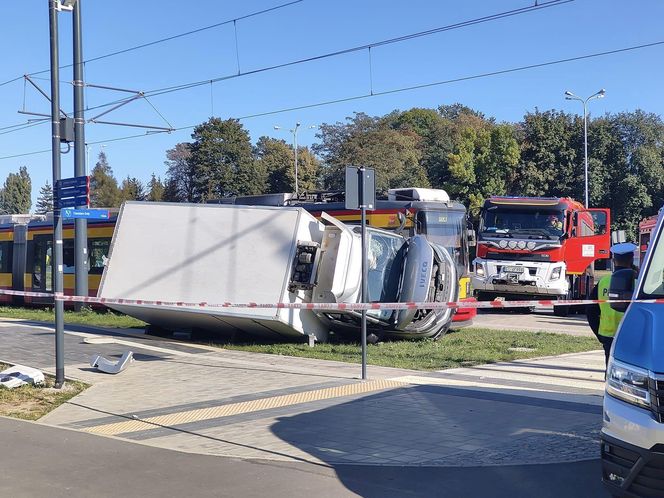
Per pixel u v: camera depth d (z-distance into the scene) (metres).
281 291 13.85
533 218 23.17
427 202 20.89
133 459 6.63
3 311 24.56
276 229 14.19
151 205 15.30
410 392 9.61
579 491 5.69
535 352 13.48
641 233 19.58
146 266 14.98
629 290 6.29
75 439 7.40
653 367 4.64
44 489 5.77
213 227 14.66
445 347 14.27
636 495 4.61
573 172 58.22
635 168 57.78
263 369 11.69
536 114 60.44
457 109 104.56
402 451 6.88
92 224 24.36
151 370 11.70
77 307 22.78
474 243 21.73
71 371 11.60
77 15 20.92
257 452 6.90
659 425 4.48
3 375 10.77
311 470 6.28
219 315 14.22
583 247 23.83
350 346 14.38
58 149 10.39
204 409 8.89
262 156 77.12
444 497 5.57
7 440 7.37
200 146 64.69
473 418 8.15
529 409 8.54
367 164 62.88
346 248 14.05
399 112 98.69
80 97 20.84
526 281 22.83
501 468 6.30
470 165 62.19
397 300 14.55
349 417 8.29
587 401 8.95
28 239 26.73
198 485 5.86
